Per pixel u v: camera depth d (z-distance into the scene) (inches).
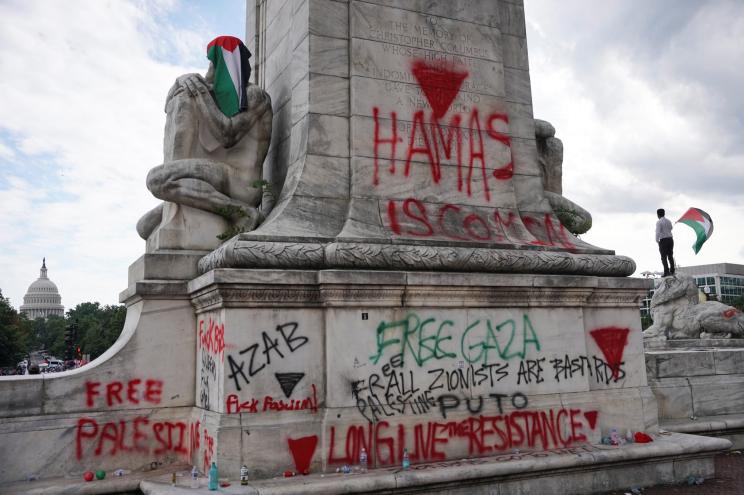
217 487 229.5
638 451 289.0
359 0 324.5
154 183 307.6
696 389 392.5
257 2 423.8
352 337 268.4
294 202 294.2
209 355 272.2
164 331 292.7
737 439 380.2
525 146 365.7
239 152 330.3
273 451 248.4
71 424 271.1
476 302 293.4
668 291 629.9
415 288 277.9
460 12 350.9
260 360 255.1
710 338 602.9
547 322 309.1
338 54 319.3
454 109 337.4
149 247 330.0
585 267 323.0
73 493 246.1
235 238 269.6
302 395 259.8
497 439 286.4
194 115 318.7
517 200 355.6
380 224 301.6
